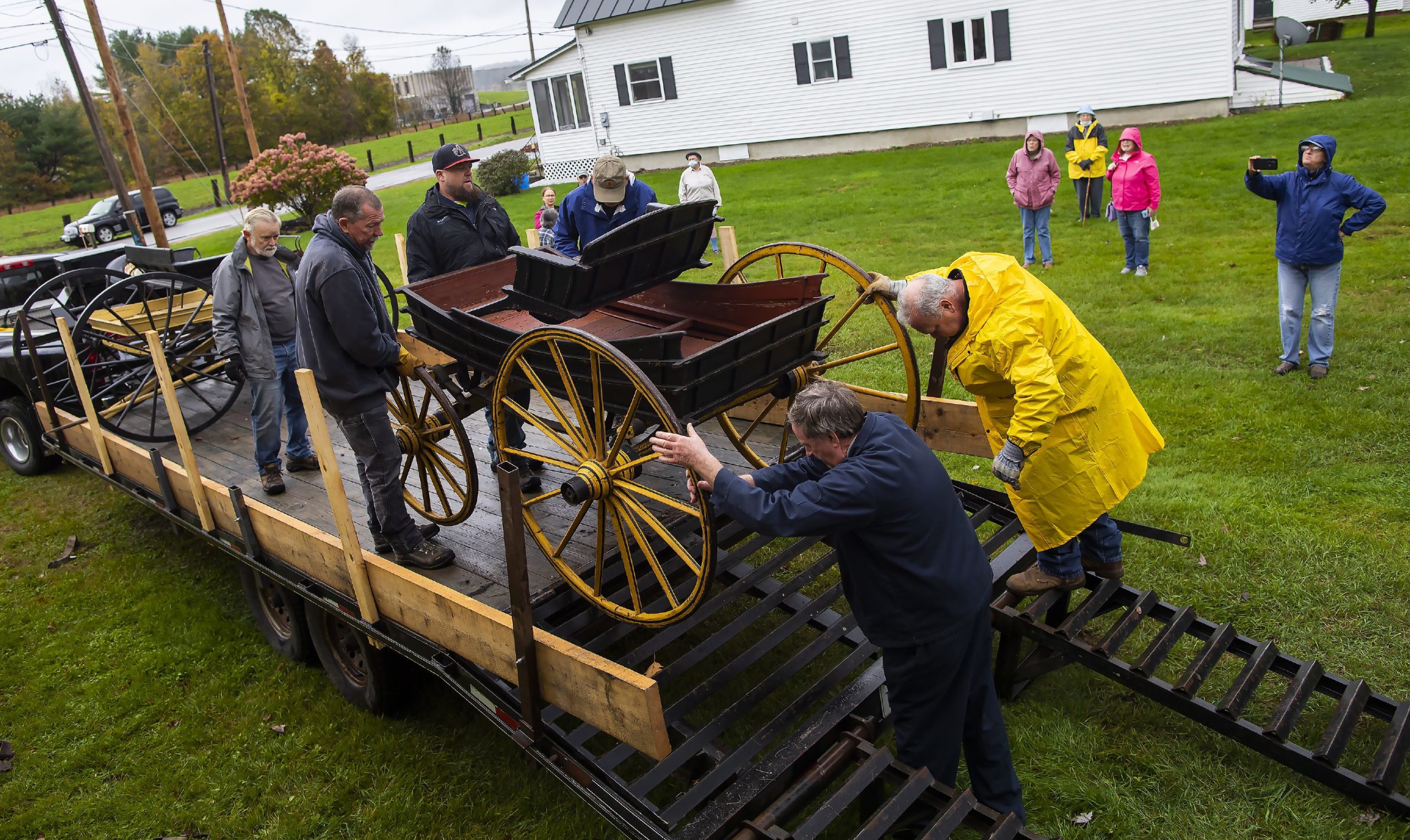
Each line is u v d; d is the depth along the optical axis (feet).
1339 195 19.47
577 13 74.84
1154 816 10.66
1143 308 27.20
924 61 65.21
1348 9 104.22
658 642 10.82
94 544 20.94
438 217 15.37
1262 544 15.06
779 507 8.48
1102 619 14.21
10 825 12.57
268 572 14.05
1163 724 12.10
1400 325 22.95
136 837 12.25
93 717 14.84
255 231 15.38
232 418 20.16
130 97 175.22
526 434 17.46
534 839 11.43
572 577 11.36
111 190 170.30
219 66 179.83
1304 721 11.79
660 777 9.07
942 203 47.47
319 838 11.96
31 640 17.24
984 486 17.99
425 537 13.76
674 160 76.89
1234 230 35.06
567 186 80.43
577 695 9.16
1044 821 10.80
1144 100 59.77
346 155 67.21
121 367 19.21
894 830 10.02
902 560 8.73
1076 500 11.26
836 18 66.74
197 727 14.37
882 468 8.52
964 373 11.04
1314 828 10.18
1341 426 18.39
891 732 12.72
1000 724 9.80
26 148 166.40
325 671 15.46
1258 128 52.75
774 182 61.82
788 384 11.96
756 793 8.95
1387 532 14.93
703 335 13.53
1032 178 32.24
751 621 11.32
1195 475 17.43
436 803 12.26
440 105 260.21
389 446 12.23
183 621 17.38
